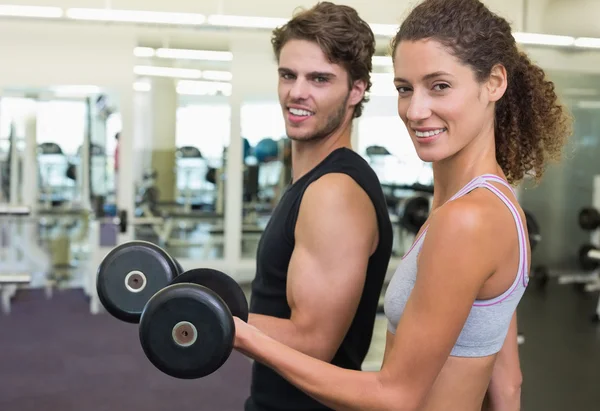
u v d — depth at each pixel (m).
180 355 0.89
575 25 5.64
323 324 1.24
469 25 0.88
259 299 1.39
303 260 1.25
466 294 0.83
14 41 5.99
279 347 0.93
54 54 6.06
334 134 1.34
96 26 6.09
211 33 6.38
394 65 0.95
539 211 6.65
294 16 1.36
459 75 0.88
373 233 1.30
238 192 6.64
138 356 4.27
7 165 5.93
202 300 0.87
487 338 0.92
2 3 5.54
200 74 6.50
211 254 6.65
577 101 6.48
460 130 0.90
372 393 0.86
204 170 6.59
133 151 6.35
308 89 1.30
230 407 3.37
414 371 0.85
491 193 0.88
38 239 6.02
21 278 3.44
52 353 4.32
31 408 3.31
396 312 0.96
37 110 6.00
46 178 6.01
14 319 5.23
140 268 1.15
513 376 1.13
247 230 6.68
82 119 6.09
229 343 0.88
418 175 6.27
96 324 5.11
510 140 1.02
